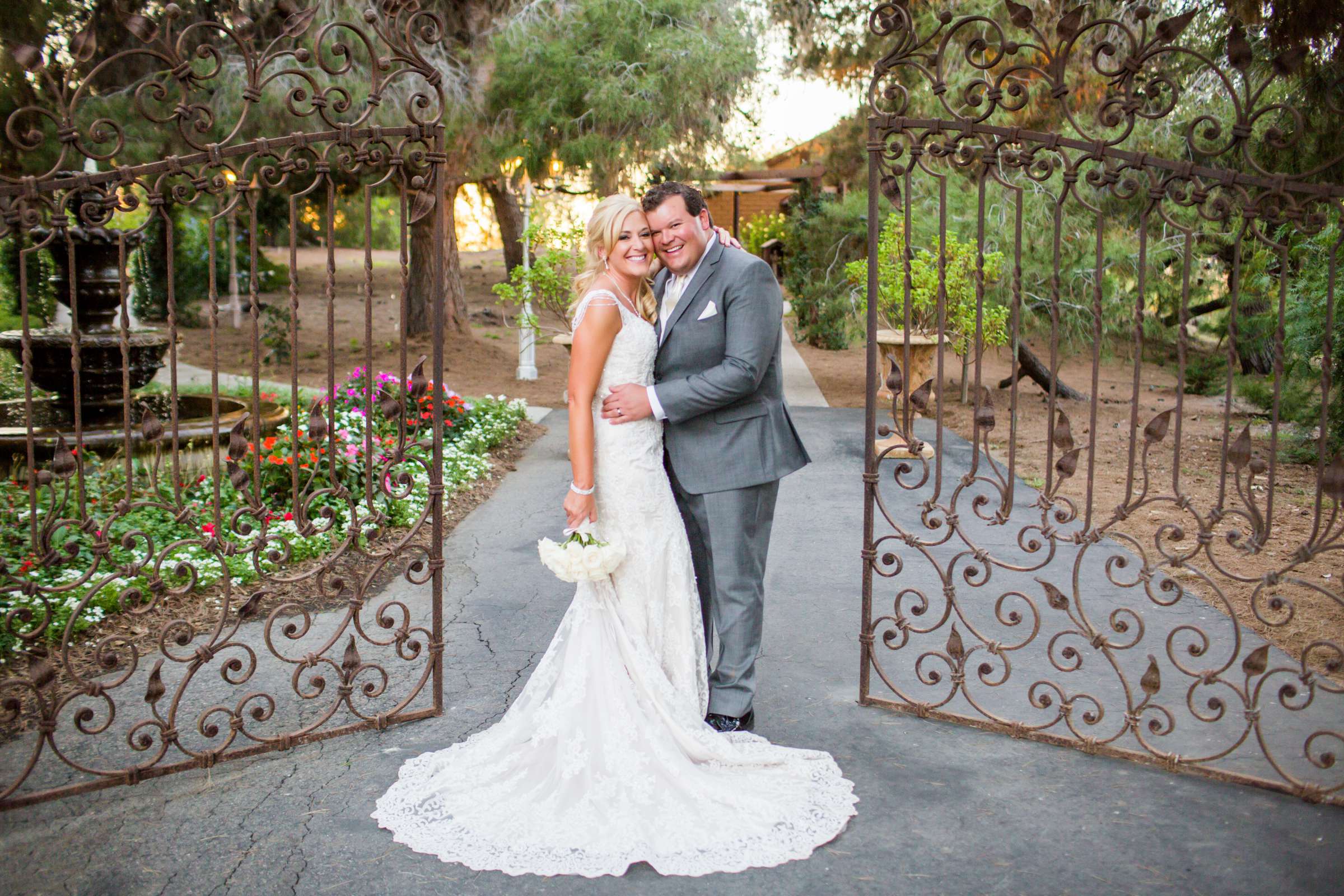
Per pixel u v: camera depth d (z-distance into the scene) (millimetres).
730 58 12039
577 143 11789
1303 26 4727
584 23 12055
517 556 5598
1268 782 3062
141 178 2938
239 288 20047
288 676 3949
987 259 8625
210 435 6426
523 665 4078
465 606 4781
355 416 7340
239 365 13867
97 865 2666
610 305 3080
